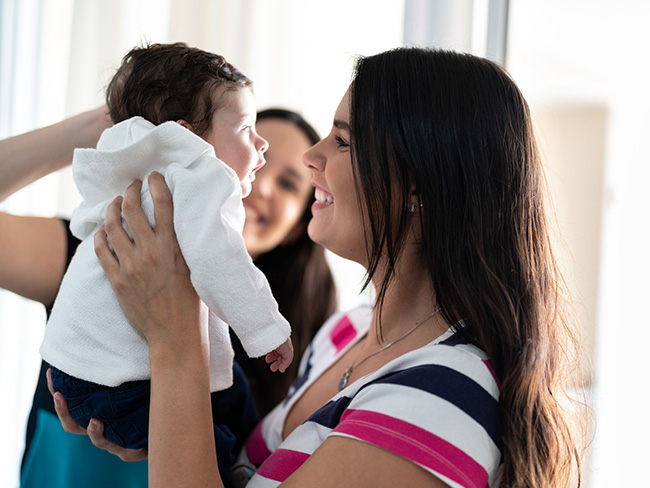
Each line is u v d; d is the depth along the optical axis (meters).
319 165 1.03
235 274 0.83
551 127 2.03
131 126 0.91
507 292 0.85
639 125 2.79
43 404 1.15
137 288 0.84
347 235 0.97
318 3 1.73
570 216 2.85
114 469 1.10
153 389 0.81
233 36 1.73
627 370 2.58
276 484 0.86
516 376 0.81
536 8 2.21
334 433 0.78
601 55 2.40
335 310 1.76
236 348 1.49
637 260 2.76
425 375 0.79
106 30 1.80
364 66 0.93
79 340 0.88
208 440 0.80
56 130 1.12
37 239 1.09
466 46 1.51
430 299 0.95
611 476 2.21
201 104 0.96
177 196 0.84
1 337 1.94
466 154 0.86
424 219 0.88
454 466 0.73
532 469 0.78
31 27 1.93
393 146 0.87
